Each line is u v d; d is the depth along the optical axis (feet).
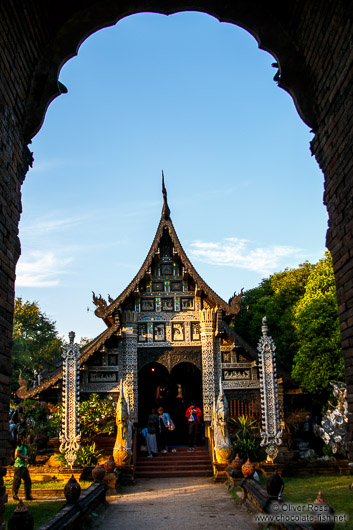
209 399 73.15
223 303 73.41
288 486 52.11
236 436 68.13
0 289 24.58
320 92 28.66
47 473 59.00
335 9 24.84
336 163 26.66
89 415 67.15
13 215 26.68
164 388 89.51
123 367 74.49
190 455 69.41
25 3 25.40
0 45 24.25
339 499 42.86
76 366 64.69
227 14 31.01
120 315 75.46
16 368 126.11
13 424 63.26
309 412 75.05
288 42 30.42
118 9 30.60
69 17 30.30
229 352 75.41
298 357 76.13
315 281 82.02
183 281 78.23
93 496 38.14
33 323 183.01
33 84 29.19
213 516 38.06
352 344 24.97
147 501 46.83
